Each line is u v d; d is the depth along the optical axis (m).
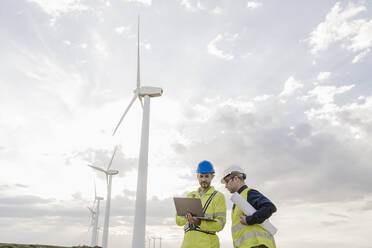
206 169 4.17
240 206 3.13
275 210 3.03
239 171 3.56
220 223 3.76
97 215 53.09
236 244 3.27
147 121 22.92
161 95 24.22
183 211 3.83
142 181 20.31
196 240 3.79
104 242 39.66
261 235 3.05
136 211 19.41
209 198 4.05
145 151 21.47
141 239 18.64
